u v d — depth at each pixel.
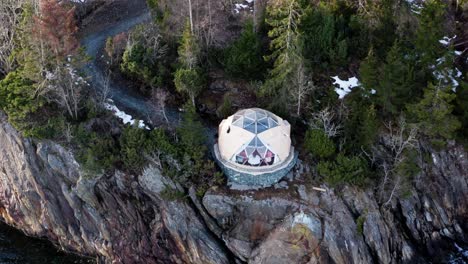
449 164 59.22
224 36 62.88
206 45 62.34
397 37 60.47
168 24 62.47
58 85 55.47
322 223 52.31
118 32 71.19
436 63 56.03
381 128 57.09
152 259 56.38
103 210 56.84
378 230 53.97
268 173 52.44
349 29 63.56
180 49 58.84
